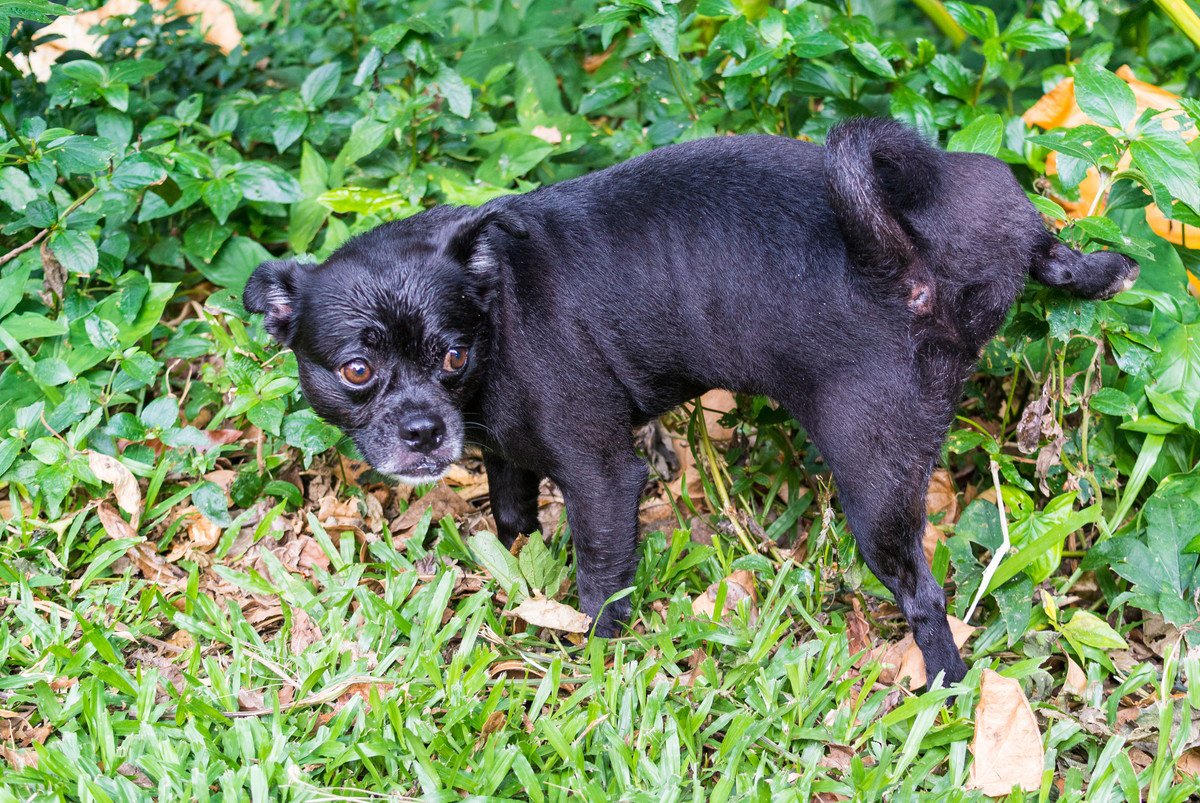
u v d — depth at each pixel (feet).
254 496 6.09
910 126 5.51
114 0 7.64
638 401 5.72
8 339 6.12
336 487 6.20
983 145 6.02
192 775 5.26
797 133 6.70
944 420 5.53
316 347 5.59
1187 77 6.99
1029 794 5.34
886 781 5.34
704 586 5.92
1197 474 5.88
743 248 5.56
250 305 5.64
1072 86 6.32
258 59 7.13
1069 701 5.61
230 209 6.35
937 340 5.48
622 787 5.30
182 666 5.63
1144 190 5.95
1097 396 5.90
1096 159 5.71
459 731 5.42
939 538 5.96
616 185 5.68
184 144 6.56
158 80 7.07
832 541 5.92
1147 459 5.91
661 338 5.64
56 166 6.09
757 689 5.53
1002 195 5.49
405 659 5.59
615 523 5.69
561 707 5.47
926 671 5.62
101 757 5.35
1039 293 5.81
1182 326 6.00
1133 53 7.13
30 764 5.35
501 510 6.03
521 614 5.67
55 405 6.10
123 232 6.47
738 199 5.59
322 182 6.61
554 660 5.52
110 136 6.40
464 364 5.62
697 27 6.83
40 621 5.65
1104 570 5.87
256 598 5.82
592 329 5.63
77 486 6.04
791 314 5.53
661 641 5.65
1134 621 5.84
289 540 6.01
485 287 5.64
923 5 7.13
